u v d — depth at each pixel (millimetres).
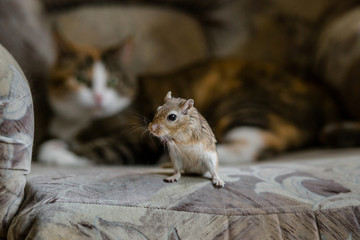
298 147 798
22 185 467
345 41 801
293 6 968
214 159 495
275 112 807
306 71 961
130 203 445
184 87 896
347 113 803
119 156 761
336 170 522
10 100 451
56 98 825
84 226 427
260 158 739
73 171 553
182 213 441
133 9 971
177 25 980
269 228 439
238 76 882
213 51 996
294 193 470
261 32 983
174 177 499
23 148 461
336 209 453
